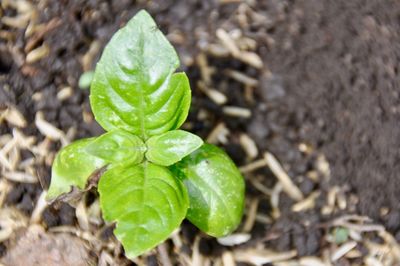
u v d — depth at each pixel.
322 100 0.39
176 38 0.39
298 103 0.39
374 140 0.39
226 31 0.39
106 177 0.35
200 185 0.36
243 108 0.39
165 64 0.35
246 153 0.39
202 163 0.36
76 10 0.40
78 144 0.36
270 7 0.40
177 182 0.35
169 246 0.39
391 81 0.40
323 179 0.39
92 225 0.39
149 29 0.35
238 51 0.39
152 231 0.34
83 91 0.39
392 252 0.40
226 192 0.36
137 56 0.35
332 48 0.39
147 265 0.39
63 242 0.39
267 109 0.39
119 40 0.35
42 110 0.39
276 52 0.39
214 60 0.39
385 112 0.39
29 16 0.40
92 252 0.39
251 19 0.40
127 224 0.34
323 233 0.39
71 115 0.39
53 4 0.40
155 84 0.35
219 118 0.39
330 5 0.40
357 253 0.39
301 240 0.39
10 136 0.39
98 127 0.39
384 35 0.40
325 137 0.39
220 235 0.37
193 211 0.36
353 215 0.39
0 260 0.39
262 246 0.39
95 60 0.39
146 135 0.36
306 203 0.39
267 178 0.39
